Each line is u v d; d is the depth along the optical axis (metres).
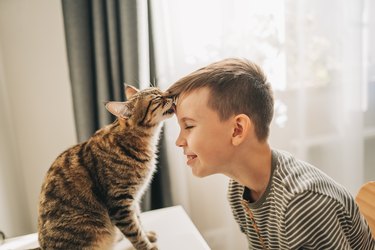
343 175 1.76
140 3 1.25
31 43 1.44
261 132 0.66
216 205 1.64
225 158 0.65
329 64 1.63
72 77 1.29
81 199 1.00
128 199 1.04
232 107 0.62
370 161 1.87
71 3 1.23
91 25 1.29
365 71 1.69
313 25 1.56
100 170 1.03
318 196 0.58
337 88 1.66
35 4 1.41
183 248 0.99
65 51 1.47
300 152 1.67
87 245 1.00
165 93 1.13
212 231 1.67
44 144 1.54
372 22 1.67
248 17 1.46
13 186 1.43
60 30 1.46
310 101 1.66
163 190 1.47
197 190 1.62
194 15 1.43
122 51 1.29
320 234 0.57
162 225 1.13
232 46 1.47
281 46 1.53
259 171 0.68
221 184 1.61
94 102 1.35
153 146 1.15
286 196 0.59
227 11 1.43
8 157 1.41
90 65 1.31
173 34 1.42
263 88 0.66
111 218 1.03
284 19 1.52
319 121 1.69
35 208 1.59
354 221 0.65
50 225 0.97
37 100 1.49
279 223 0.62
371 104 1.78
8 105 1.44
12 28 1.41
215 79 0.63
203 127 0.63
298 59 1.57
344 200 0.64
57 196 0.99
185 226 1.12
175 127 1.41
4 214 1.34
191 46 1.45
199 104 0.63
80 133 1.33
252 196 0.72
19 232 1.46
